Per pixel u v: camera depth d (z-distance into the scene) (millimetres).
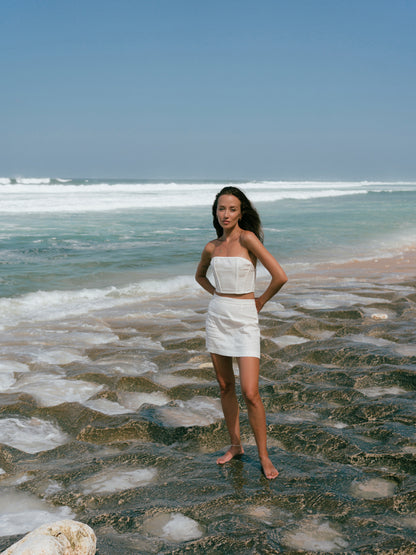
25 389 4777
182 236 16656
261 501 2938
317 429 3822
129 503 2979
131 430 3934
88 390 4844
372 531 2627
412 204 37500
